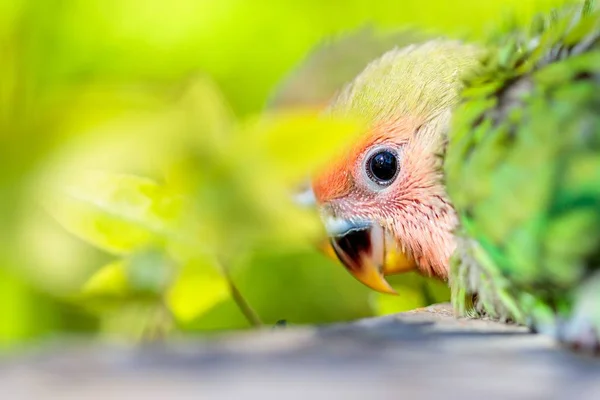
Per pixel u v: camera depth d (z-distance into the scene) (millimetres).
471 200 574
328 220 630
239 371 417
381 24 683
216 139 364
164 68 656
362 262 630
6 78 440
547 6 616
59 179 349
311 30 675
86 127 347
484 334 561
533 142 569
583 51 580
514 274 568
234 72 667
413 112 626
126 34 650
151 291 552
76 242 387
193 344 477
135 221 465
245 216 367
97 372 411
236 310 657
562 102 570
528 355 523
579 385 433
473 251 578
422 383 416
